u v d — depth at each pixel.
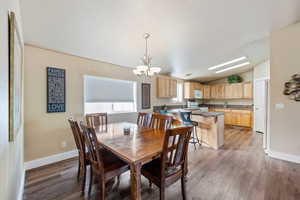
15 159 1.40
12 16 1.09
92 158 1.70
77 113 3.06
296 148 2.62
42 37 2.31
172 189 1.92
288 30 2.63
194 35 2.72
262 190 1.88
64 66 2.89
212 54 3.84
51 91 2.70
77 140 2.04
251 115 5.65
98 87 3.49
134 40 2.73
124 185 2.04
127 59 3.54
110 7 1.83
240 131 5.37
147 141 1.79
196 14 2.09
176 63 4.32
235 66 5.30
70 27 2.15
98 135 2.08
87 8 1.82
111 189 1.95
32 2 1.65
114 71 3.78
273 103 2.85
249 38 3.01
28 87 2.45
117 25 2.22
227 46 3.38
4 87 0.90
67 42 2.54
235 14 2.16
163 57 3.72
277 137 2.83
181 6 1.91
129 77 4.14
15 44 1.21
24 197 1.77
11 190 1.21
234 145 3.75
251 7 2.02
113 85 3.80
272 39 2.80
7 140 1.01
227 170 2.42
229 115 6.24
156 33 2.53
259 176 2.21
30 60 2.48
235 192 1.85
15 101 1.23
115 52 3.13
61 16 1.91
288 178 2.14
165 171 1.45
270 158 2.87
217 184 2.03
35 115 2.53
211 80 7.36
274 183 2.03
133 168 1.33
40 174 2.29
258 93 5.25
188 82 6.32
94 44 2.71
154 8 1.90
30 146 2.47
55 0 1.65
